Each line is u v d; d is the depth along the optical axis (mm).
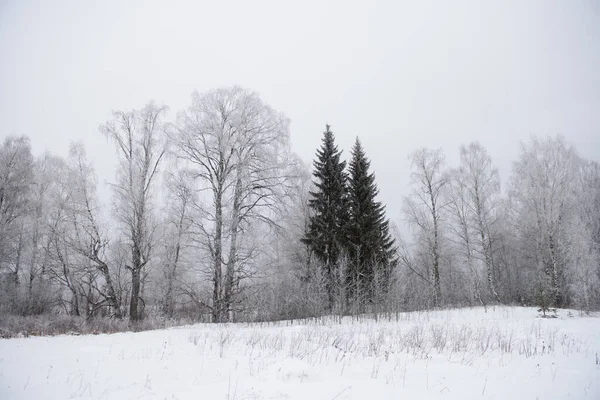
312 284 20703
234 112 22562
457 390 6500
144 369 7656
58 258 23109
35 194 28469
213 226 21156
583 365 8508
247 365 8008
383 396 6062
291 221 25375
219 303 20156
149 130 22703
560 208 28906
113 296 20844
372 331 14336
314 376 7227
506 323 17188
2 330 14383
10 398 5945
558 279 27938
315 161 26312
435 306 26641
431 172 32562
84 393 6148
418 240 35625
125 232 22719
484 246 30750
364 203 26703
